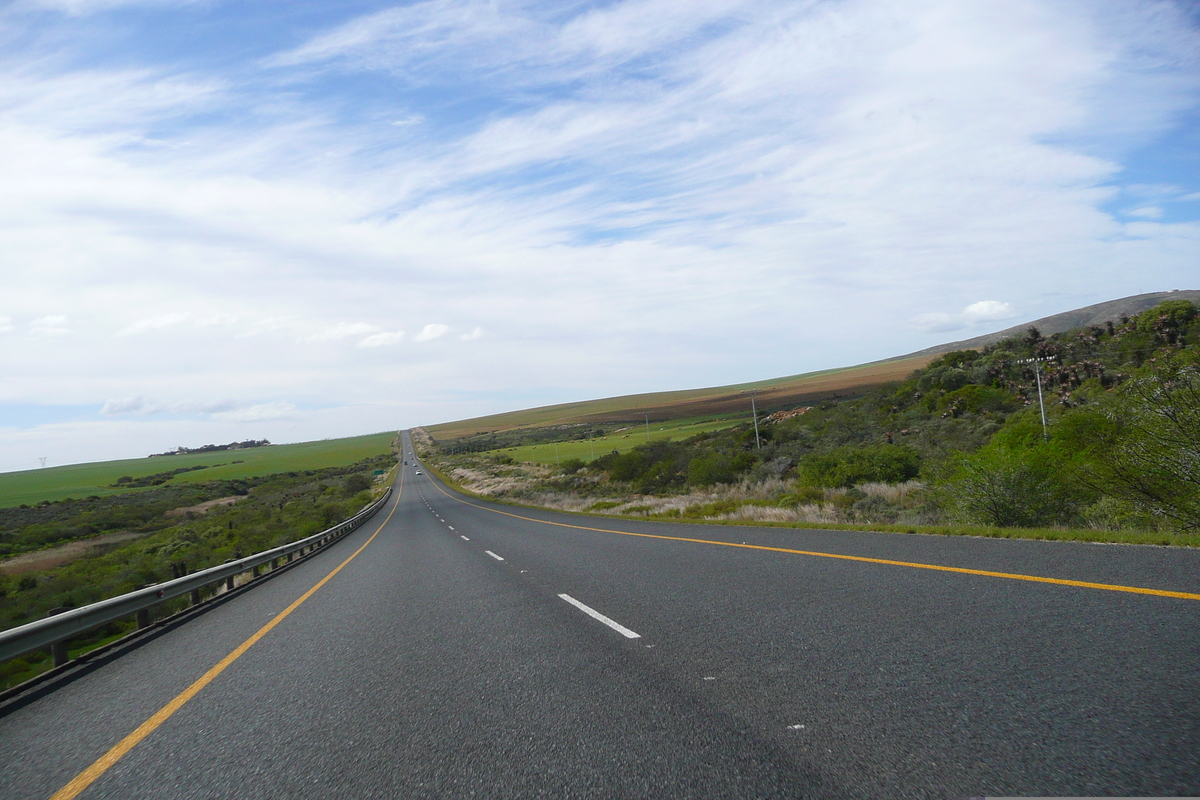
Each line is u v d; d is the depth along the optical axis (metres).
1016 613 5.80
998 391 55.47
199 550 34.38
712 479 43.94
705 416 159.38
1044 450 16.08
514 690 5.16
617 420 194.62
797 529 15.45
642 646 6.13
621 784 3.33
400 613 9.40
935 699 4.04
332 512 47.81
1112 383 52.78
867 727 3.73
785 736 3.73
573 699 4.79
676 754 3.63
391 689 5.54
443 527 31.38
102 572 29.38
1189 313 65.56
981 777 3.04
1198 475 11.81
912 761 3.27
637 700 4.61
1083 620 5.36
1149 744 3.18
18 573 35.44
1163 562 7.31
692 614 7.30
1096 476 13.68
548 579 11.31
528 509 41.41
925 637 5.39
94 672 7.47
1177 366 12.79
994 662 4.59
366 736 4.43
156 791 3.83
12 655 6.60
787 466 40.28
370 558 19.36
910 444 39.12
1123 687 3.89
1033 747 3.28
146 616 10.26
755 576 9.30
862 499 21.97
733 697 4.47
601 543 16.73
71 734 5.12
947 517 15.96
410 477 127.19
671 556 12.59
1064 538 9.70
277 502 81.81
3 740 5.14
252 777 3.90
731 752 3.59
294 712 5.14
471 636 7.39
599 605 8.45
